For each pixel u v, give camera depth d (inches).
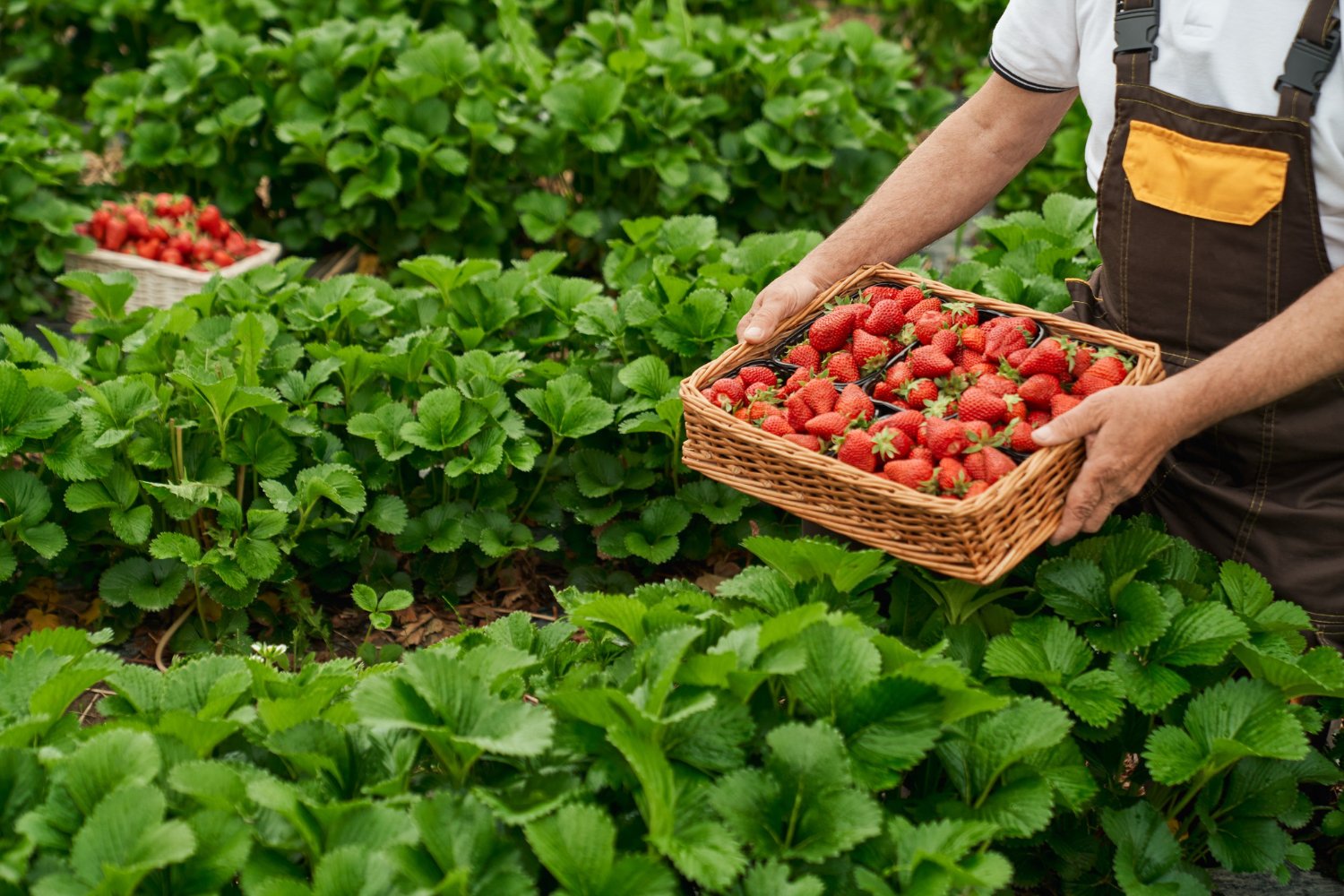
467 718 75.0
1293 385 84.6
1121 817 86.4
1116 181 94.9
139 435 128.0
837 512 88.8
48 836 69.6
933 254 219.6
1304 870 99.9
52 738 80.4
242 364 134.3
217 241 203.6
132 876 65.5
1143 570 96.3
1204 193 89.7
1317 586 95.5
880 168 216.8
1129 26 90.4
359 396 142.4
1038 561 99.8
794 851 71.8
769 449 88.9
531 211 199.2
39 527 123.0
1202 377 85.1
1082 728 90.1
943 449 87.1
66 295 201.0
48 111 256.7
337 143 204.7
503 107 204.5
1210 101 88.1
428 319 151.1
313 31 214.5
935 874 70.2
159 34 258.1
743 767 76.4
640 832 75.7
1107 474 87.3
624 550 131.0
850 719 78.0
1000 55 101.8
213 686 81.6
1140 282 96.1
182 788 70.8
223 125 209.2
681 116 205.6
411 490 141.9
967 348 98.2
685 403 94.4
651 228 162.1
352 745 78.5
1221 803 93.4
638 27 226.1
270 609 131.3
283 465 131.0
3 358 136.3
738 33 222.1
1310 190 86.1
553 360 157.0
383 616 125.1
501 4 218.8
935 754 86.6
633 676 79.0
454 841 69.5
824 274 107.4
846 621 82.2
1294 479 95.6
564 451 147.3
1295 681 86.4
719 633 86.7
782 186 212.1
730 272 151.7
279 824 73.1
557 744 76.4
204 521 135.3
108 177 241.3
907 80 251.6
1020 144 106.0
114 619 130.6
